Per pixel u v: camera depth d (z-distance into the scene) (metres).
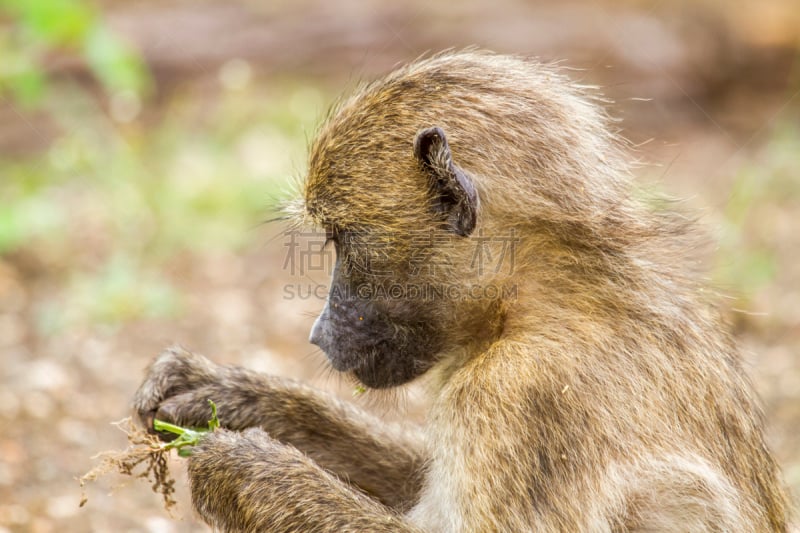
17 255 18.44
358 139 8.46
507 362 7.91
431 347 8.73
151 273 18.12
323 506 8.02
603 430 7.76
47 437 13.06
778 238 19.02
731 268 16.53
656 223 8.93
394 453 9.75
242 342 16.03
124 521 11.45
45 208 19.55
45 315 16.31
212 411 9.18
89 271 17.88
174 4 26.80
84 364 15.15
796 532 9.94
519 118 8.32
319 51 25.88
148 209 20.08
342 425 9.73
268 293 17.75
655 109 24.95
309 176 8.73
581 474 7.62
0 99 22.81
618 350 8.05
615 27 25.73
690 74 25.72
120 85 20.48
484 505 7.54
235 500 8.17
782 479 9.49
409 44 25.72
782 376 14.44
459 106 8.37
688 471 7.95
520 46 25.22
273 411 9.58
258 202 20.34
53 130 22.56
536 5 26.62
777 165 22.05
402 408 10.82
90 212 20.19
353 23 26.00
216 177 21.28
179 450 8.81
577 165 8.34
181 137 23.39
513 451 7.59
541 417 7.67
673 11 26.56
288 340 16.20
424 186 8.32
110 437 13.20
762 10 27.09
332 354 8.77
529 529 7.50
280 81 25.66
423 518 8.36
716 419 8.30
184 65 25.17
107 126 22.91
